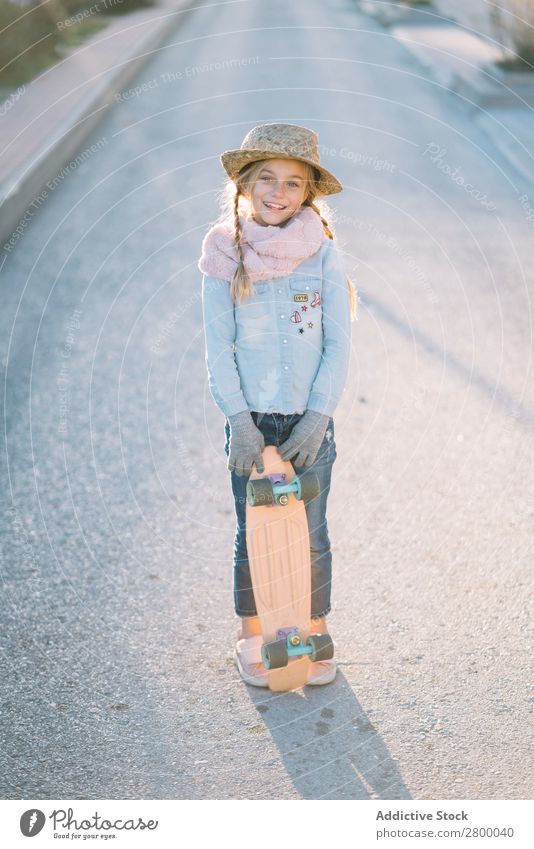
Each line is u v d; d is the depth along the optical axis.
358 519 3.77
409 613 3.18
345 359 2.65
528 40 13.77
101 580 3.37
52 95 11.96
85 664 2.94
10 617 3.16
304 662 2.75
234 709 2.74
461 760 2.54
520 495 3.94
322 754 2.56
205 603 3.25
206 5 25.03
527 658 2.94
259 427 2.68
